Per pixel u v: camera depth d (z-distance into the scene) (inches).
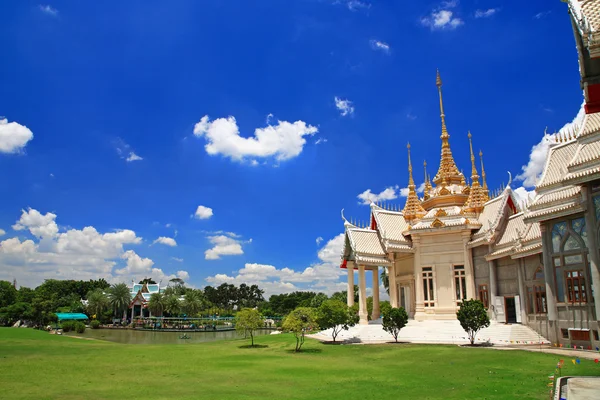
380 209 2187.5
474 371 949.2
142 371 1051.9
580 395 631.8
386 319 1612.9
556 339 1322.6
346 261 2149.4
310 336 2001.7
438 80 2378.2
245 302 6117.1
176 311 4626.0
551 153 1467.8
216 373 1011.3
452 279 1907.0
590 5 534.9
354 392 767.7
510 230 1734.7
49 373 1022.4
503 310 1679.4
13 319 3503.9
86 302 5300.2
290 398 724.0
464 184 2268.7
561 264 1305.4
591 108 562.9
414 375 935.0
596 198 1184.2
